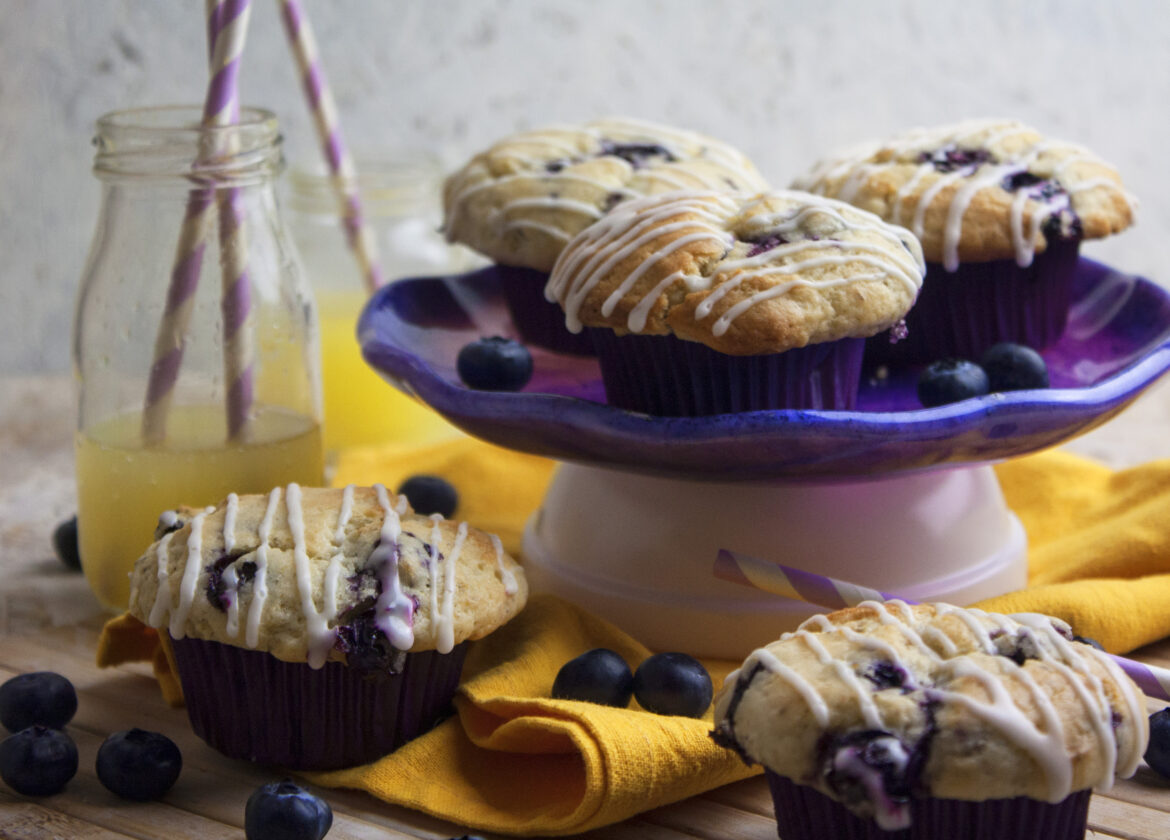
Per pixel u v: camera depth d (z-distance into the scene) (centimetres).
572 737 46
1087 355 58
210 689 48
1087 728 42
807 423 47
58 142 83
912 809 42
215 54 55
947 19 92
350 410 69
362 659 46
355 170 75
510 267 59
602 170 58
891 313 50
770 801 47
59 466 69
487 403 50
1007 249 55
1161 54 92
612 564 54
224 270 55
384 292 59
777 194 52
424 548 48
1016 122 59
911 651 44
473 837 45
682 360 50
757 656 44
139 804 47
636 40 90
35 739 47
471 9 87
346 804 47
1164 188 95
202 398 55
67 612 57
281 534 48
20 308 85
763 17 90
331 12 84
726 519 52
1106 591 53
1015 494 62
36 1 81
